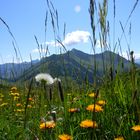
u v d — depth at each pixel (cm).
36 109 51
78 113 49
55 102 51
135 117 41
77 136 41
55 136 40
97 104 48
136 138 38
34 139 41
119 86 50
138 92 40
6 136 49
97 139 38
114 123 42
